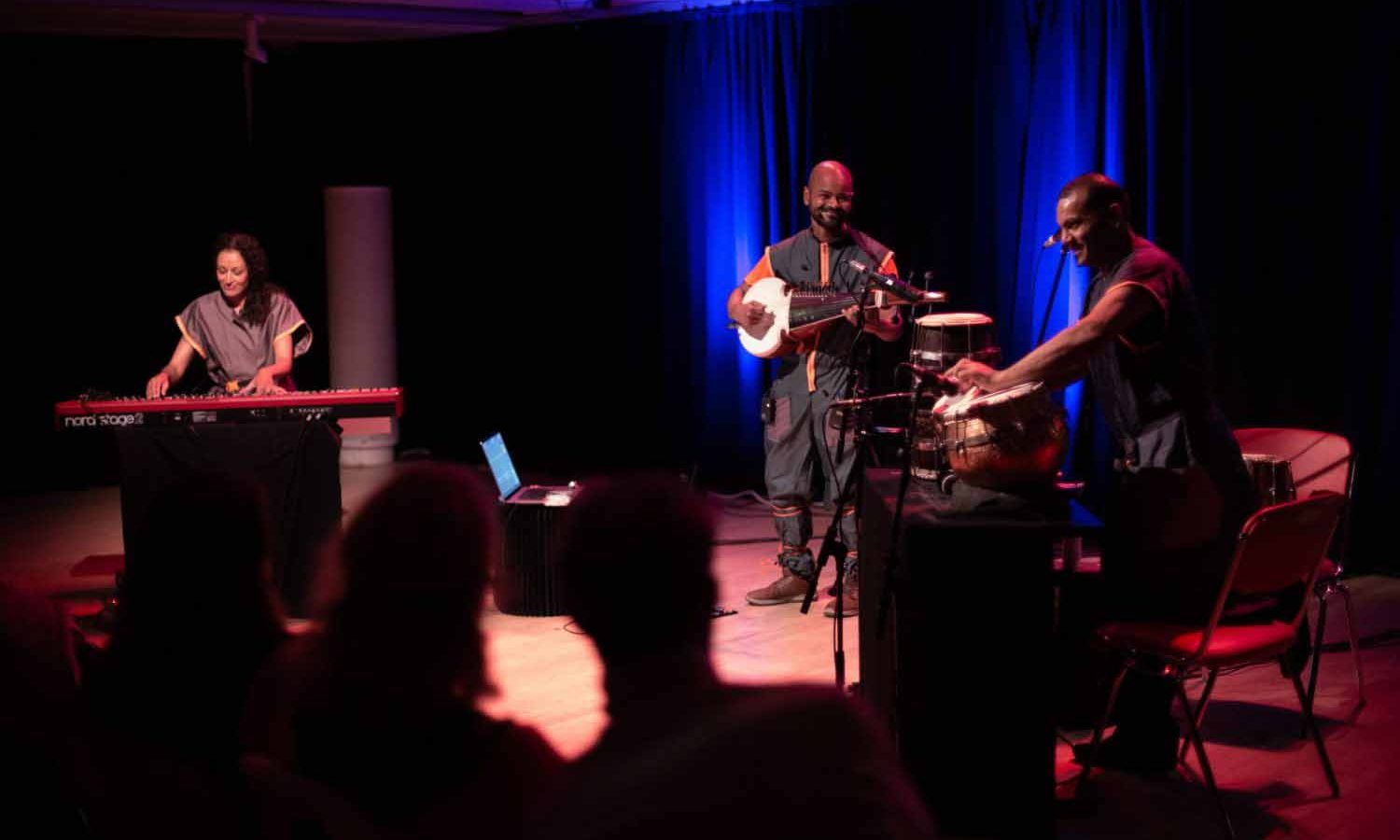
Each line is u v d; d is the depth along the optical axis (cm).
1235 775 361
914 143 677
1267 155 553
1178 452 342
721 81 746
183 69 870
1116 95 593
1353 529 557
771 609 534
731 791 110
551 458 859
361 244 845
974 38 652
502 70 828
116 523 737
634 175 791
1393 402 536
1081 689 389
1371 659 455
